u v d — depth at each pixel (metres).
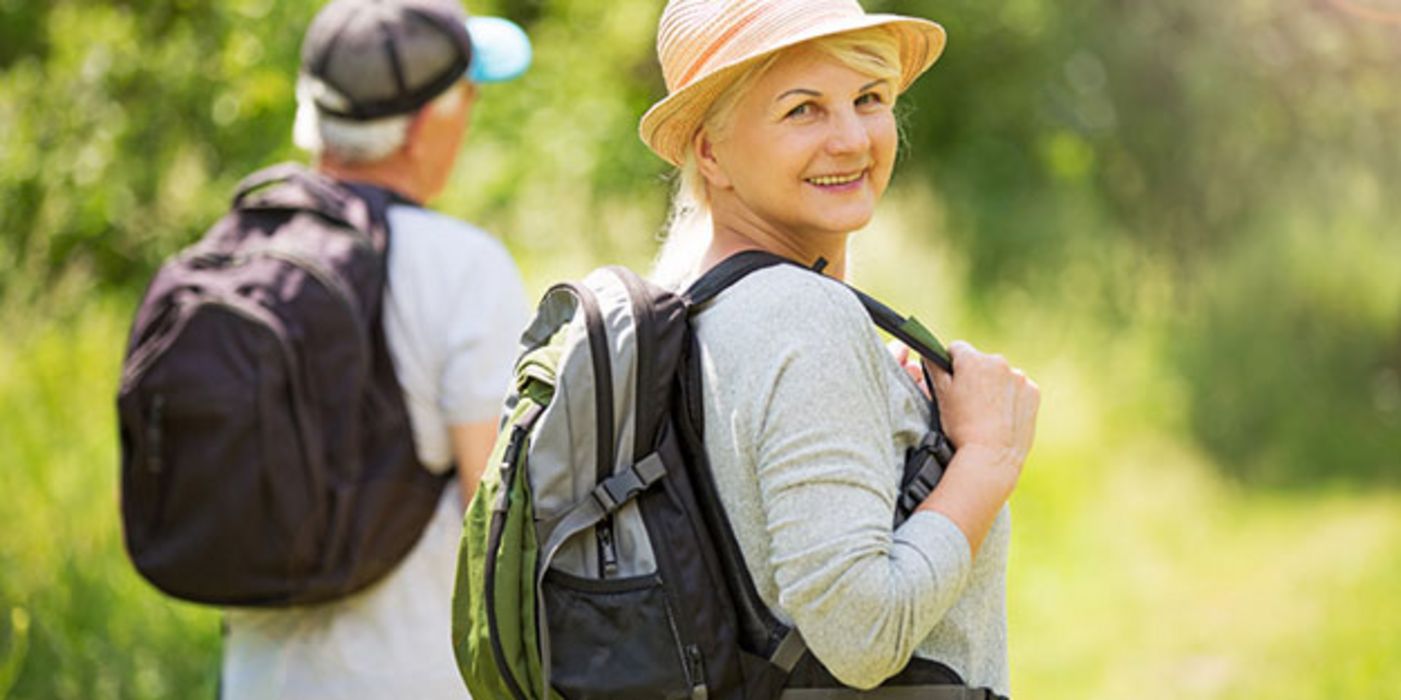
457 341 5.64
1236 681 12.23
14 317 10.96
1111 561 15.43
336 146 5.98
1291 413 20.22
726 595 3.91
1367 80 23.27
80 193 11.11
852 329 3.90
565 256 19.45
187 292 5.58
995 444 4.02
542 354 4.05
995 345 21.62
